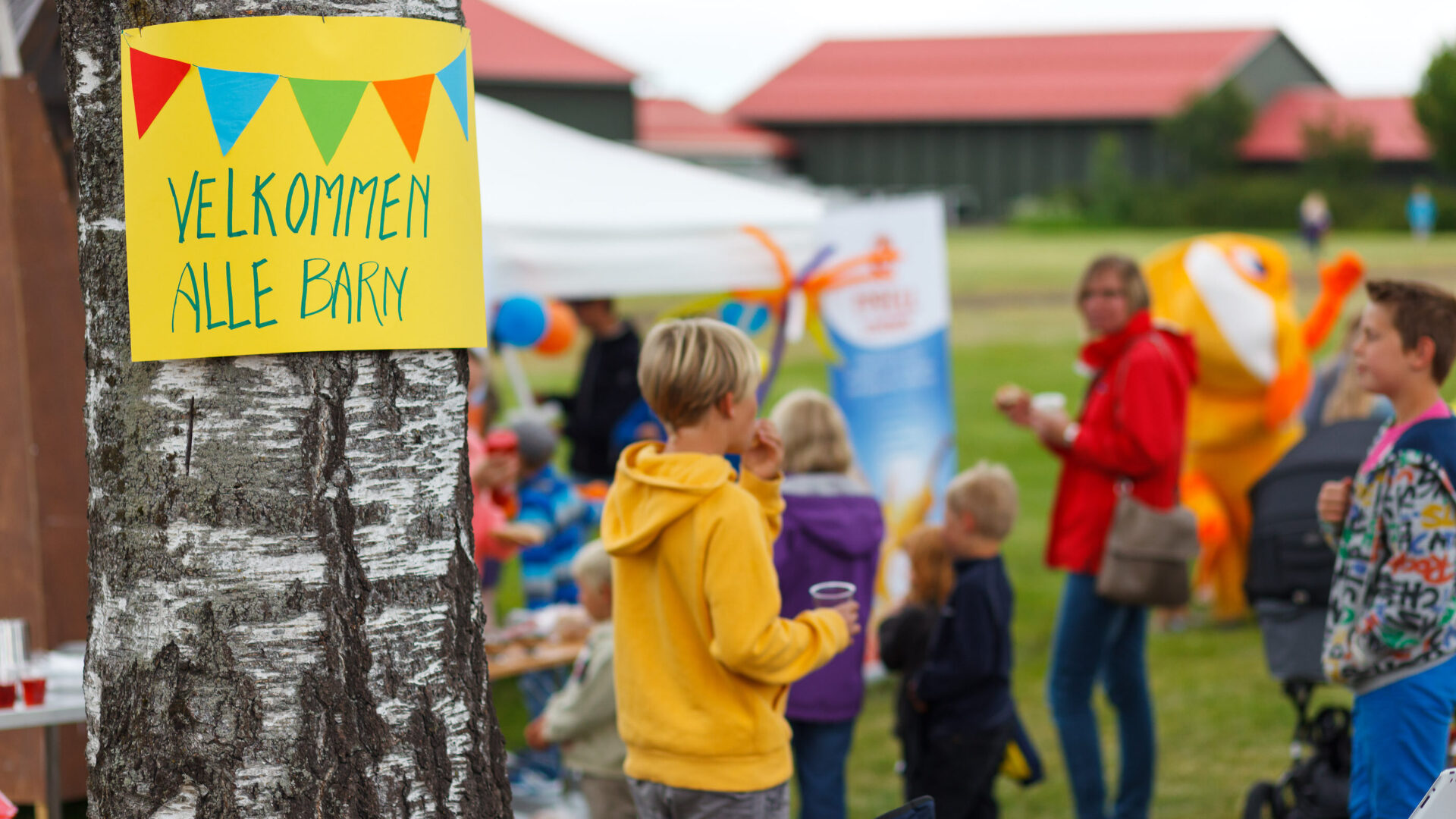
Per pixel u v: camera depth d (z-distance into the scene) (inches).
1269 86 2384.4
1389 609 105.4
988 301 979.3
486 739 74.8
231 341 67.9
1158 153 2292.1
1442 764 107.3
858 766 197.8
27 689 120.8
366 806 70.4
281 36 67.7
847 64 2524.6
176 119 67.9
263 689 68.9
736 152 2268.7
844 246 237.1
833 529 132.4
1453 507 104.3
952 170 2393.0
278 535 68.9
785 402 141.4
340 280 68.8
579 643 174.2
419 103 70.6
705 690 96.0
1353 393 188.5
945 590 145.6
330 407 69.6
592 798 134.6
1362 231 1872.5
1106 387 156.2
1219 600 278.1
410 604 71.6
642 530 95.7
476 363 212.7
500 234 199.0
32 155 171.3
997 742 137.5
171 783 69.1
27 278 170.6
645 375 98.8
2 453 171.6
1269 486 147.3
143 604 69.4
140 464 69.4
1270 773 188.1
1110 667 159.5
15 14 179.3
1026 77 2434.8
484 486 181.8
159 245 68.4
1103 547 155.0
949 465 245.9
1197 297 273.3
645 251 213.2
